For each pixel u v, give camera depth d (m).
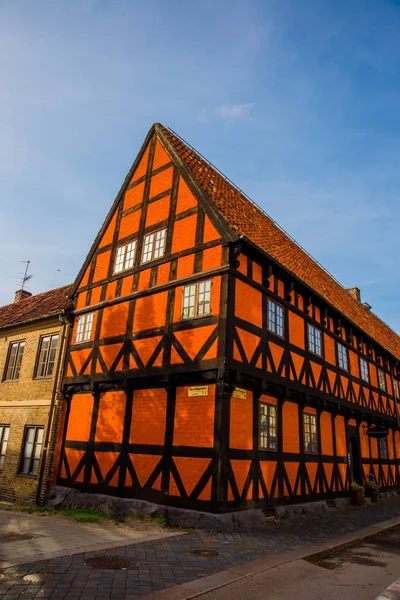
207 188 11.70
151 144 13.38
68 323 13.63
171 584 5.13
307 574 6.04
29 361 14.37
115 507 9.86
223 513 8.39
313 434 12.88
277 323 11.31
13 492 12.64
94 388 11.76
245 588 5.25
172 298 10.62
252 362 9.80
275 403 10.98
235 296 9.67
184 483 8.99
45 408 13.00
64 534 7.59
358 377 16.64
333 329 15.05
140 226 12.59
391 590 5.48
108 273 13.07
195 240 10.66
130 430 10.55
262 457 9.97
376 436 16.78
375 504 14.98
